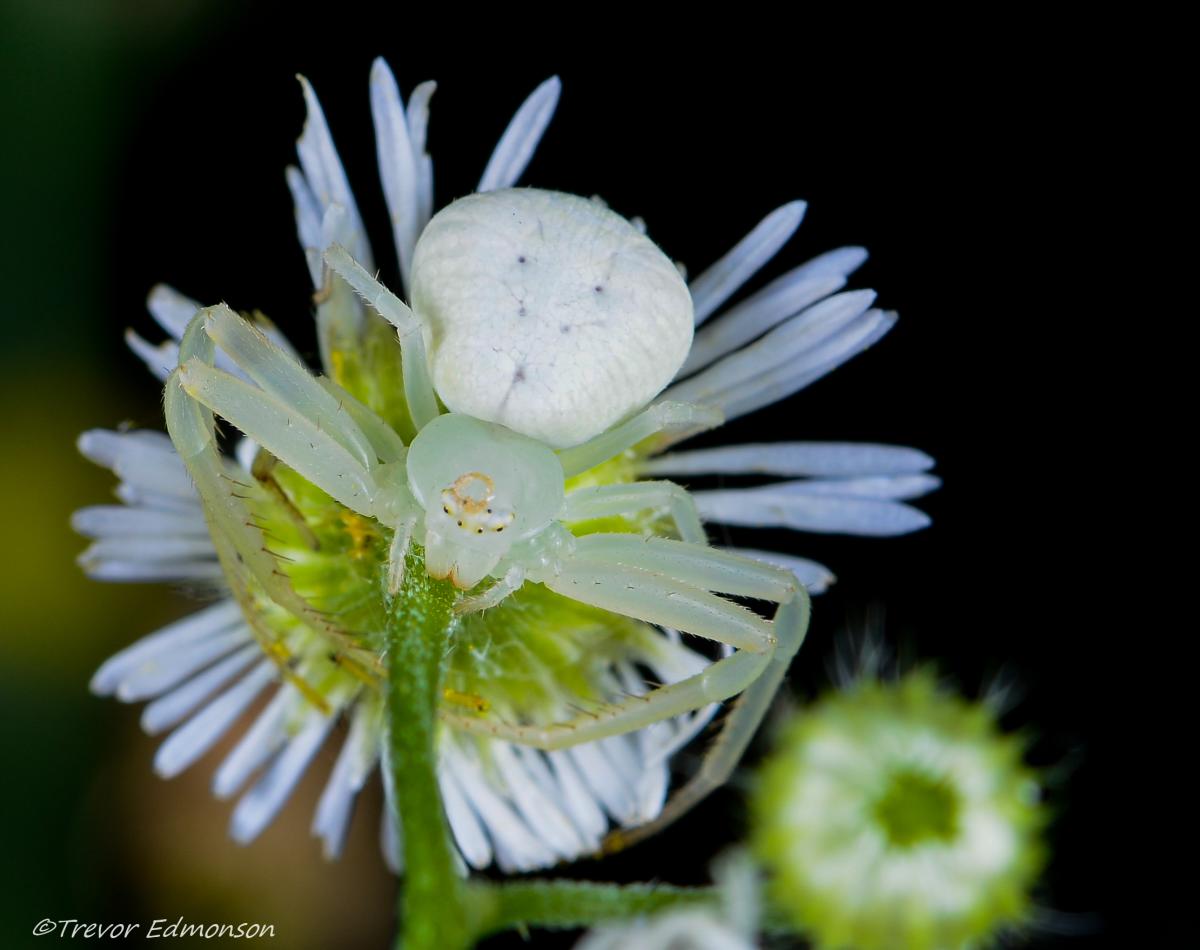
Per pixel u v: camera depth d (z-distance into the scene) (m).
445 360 0.08
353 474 0.08
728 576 0.08
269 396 0.08
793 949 0.08
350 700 0.08
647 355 0.08
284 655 0.08
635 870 0.08
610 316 0.08
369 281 0.08
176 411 0.08
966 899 0.08
